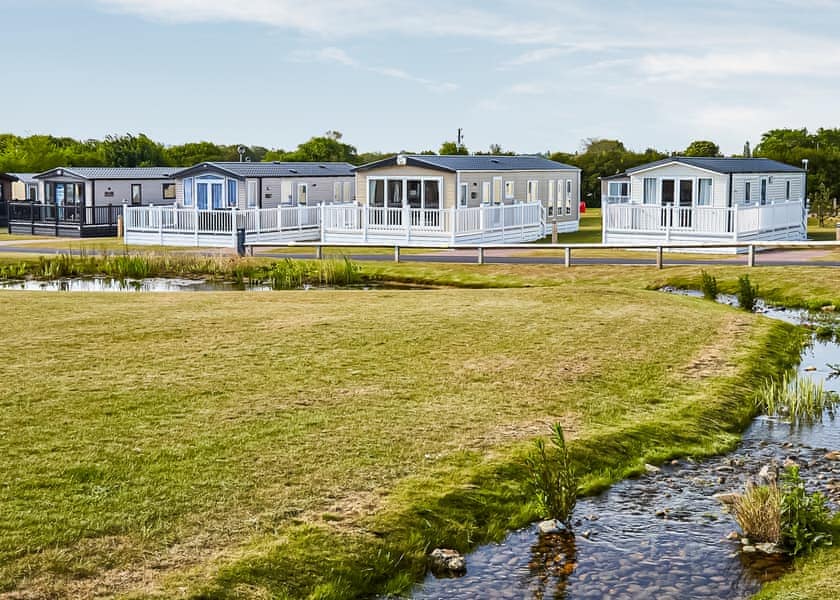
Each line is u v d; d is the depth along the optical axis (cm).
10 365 1473
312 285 3181
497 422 1266
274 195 4888
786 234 4294
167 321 1902
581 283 2975
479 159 4853
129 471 1025
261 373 1461
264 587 826
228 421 1207
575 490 1024
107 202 5144
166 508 940
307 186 5094
